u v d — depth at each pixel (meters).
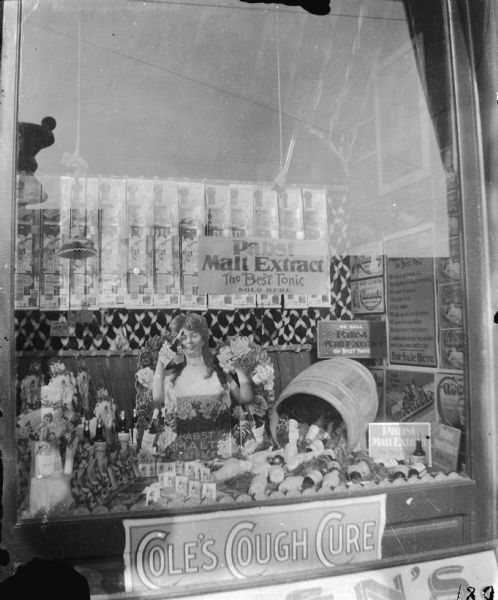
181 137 2.64
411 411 2.48
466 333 2.27
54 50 2.20
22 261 2.05
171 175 2.63
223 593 1.98
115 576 1.94
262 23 2.41
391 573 2.11
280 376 2.54
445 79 2.35
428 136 2.45
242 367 2.49
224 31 2.41
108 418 2.27
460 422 2.29
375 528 2.16
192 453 2.34
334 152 2.80
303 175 2.78
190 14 2.30
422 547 2.18
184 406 2.39
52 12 2.11
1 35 1.95
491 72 2.28
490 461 2.25
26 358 2.07
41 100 2.18
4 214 1.92
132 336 2.42
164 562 1.99
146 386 2.37
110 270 2.42
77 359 2.27
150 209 2.52
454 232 2.33
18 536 1.88
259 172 2.75
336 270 2.68
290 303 2.60
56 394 2.13
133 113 2.53
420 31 2.42
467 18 2.31
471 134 2.31
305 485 2.20
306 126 2.79
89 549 1.93
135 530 1.97
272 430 2.44
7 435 1.88
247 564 2.05
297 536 2.09
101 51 2.33
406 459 2.39
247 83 2.66
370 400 2.50
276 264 2.62
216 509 2.04
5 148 1.93
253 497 2.11
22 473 1.96
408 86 2.53
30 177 2.10
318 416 2.46
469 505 2.23
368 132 2.72
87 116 2.44
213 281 2.54
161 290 2.48
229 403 2.44
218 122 2.69
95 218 2.41
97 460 2.17
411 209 2.54
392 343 2.58
